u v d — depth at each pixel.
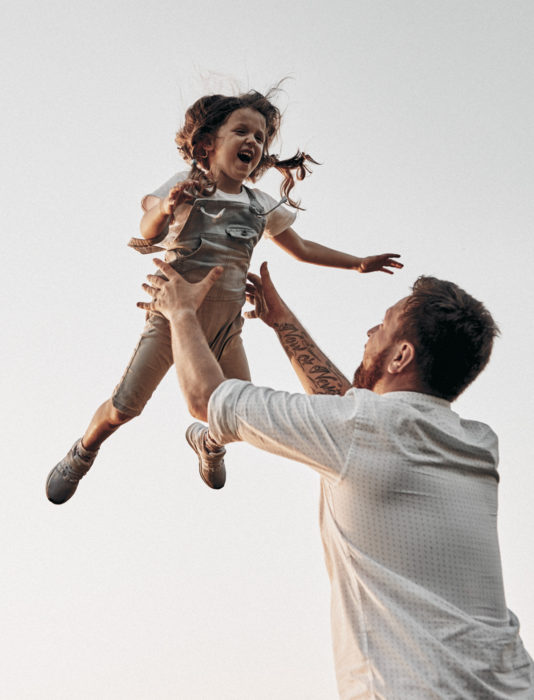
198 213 2.77
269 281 2.94
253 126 2.88
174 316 2.20
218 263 2.78
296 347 2.81
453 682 1.54
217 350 2.95
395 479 1.70
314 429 1.75
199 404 2.00
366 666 1.61
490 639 1.62
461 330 1.88
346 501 1.72
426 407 1.85
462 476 1.79
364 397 1.78
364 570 1.68
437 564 1.67
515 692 1.62
